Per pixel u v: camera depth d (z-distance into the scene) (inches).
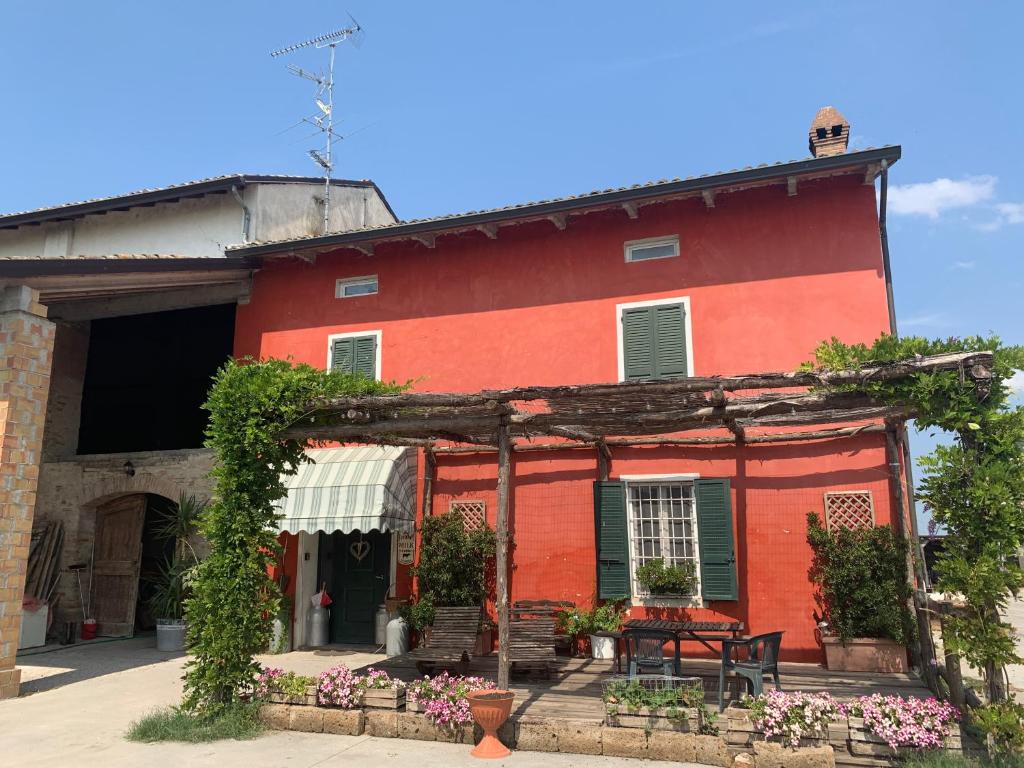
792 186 443.5
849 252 442.6
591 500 474.3
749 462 448.8
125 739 306.3
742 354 451.8
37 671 458.3
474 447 495.8
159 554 627.2
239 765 270.1
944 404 261.1
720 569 437.4
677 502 462.3
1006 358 257.9
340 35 754.2
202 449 567.5
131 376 666.8
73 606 586.2
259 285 588.4
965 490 255.6
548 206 475.5
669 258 479.2
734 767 261.0
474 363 513.3
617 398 310.5
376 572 538.9
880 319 429.7
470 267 529.7
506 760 274.7
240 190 606.2
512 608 459.5
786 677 375.9
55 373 638.5
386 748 291.4
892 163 414.3
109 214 653.3
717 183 440.1
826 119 490.3
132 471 583.5
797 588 426.3
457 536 478.9
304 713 319.3
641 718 281.6
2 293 417.4
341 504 463.5
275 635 496.7
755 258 460.8
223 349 648.4
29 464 408.5
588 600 464.1
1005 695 250.2
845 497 426.6
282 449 365.4
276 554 364.5
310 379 358.0
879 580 396.5
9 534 394.9
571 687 369.4
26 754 286.8
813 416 346.0
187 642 340.2
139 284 507.5
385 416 354.9
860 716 260.7
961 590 253.0
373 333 544.7
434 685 317.1
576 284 498.3
